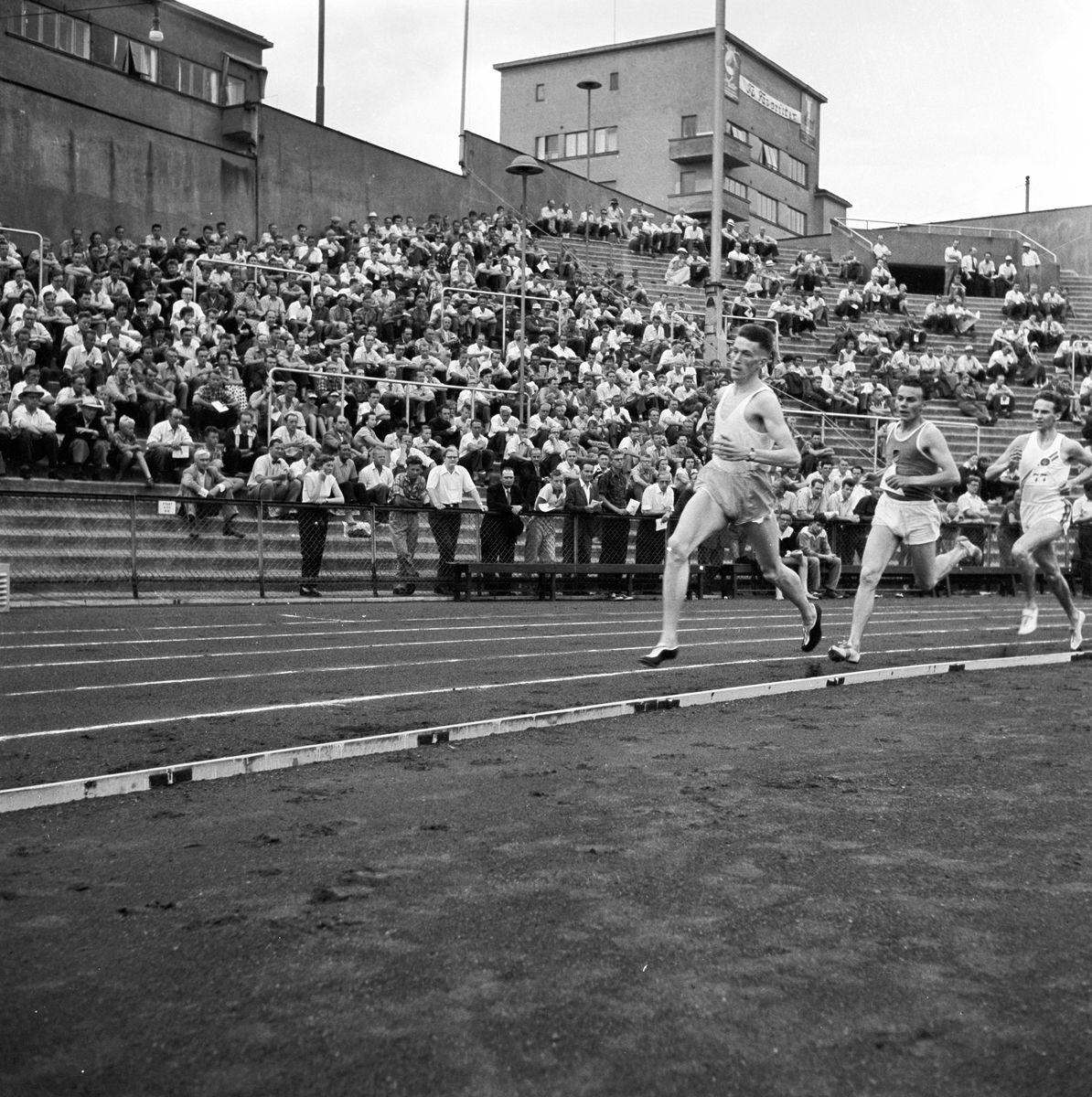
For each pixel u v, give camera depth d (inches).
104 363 710.5
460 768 214.4
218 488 657.0
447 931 128.6
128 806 186.2
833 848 161.5
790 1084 94.1
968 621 563.2
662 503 753.6
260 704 280.2
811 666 350.0
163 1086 94.1
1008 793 194.2
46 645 396.5
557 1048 100.3
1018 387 1294.3
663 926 130.3
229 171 1147.3
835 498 829.2
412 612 570.3
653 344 1088.2
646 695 292.4
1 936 128.0
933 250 1702.8
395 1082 94.4
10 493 559.8
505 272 1075.3
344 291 919.7
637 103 2287.2
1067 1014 107.8
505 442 812.0
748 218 2279.8
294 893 142.2
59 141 1016.2
